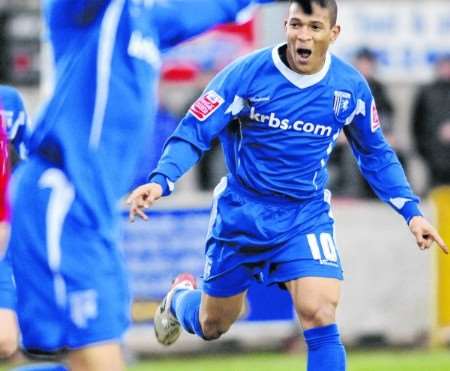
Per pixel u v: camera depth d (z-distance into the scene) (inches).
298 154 749.3
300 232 751.1
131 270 1235.2
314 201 761.6
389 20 1448.1
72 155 599.2
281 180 753.6
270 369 1155.3
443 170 1416.1
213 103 736.3
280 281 747.4
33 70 1403.8
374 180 775.1
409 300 1333.7
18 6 1412.4
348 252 1322.6
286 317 1267.2
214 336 831.1
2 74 1398.9
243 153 759.1
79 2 605.3
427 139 1416.1
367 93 757.3
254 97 740.0
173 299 863.7
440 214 1332.4
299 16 719.1
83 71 603.8
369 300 1325.0
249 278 779.4
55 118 602.5
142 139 613.3
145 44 615.2
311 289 727.7
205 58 1307.8
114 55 605.6
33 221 602.5
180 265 1243.2
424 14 1454.2
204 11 638.5
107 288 597.3
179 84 1298.0
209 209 1249.4
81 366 600.7
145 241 1236.5
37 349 608.7
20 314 607.2
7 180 671.1
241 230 761.0
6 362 1144.2
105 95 601.6
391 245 1332.4
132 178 612.1
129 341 1243.2
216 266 780.0
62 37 611.8
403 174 771.4
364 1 1440.7
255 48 1314.0
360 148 776.9
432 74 1453.0
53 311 600.7
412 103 1435.8
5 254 726.5
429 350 1315.2
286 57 740.7
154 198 700.0
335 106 745.6
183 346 1272.1
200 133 733.3
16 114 804.6
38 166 607.8
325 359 719.7
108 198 599.8
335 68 746.2
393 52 1453.0
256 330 1270.9
